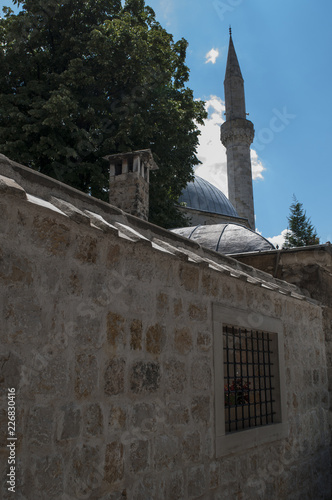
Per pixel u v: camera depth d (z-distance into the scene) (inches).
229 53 1567.4
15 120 588.4
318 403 283.3
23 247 113.9
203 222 1151.0
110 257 141.7
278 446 227.0
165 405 156.7
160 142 690.8
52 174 613.6
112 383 135.3
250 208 1401.3
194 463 166.6
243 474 195.5
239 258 336.2
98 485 124.9
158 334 158.1
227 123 1470.2
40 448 110.2
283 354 244.8
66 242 126.5
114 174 568.7
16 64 642.2
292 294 252.7
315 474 261.6
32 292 114.4
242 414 213.3
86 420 124.5
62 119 566.6
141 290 152.9
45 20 648.4
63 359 120.3
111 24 641.6
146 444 145.1
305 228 1318.9
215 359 187.3
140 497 139.0
